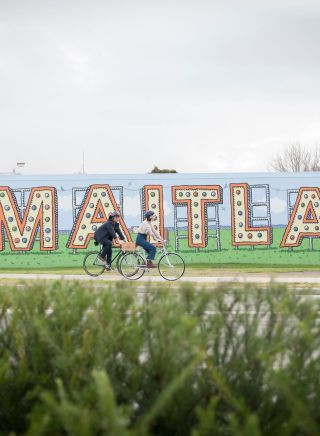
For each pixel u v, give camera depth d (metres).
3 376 2.77
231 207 21.78
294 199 21.86
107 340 2.96
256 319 3.10
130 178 21.62
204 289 3.32
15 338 3.15
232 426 2.22
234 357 2.95
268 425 2.64
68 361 2.85
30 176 21.55
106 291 3.43
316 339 2.84
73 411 2.12
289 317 3.01
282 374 2.53
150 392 2.79
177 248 21.62
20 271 20.72
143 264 16.45
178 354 2.63
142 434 2.09
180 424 2.69
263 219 21.80
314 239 21.83
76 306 3.17
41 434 2.19
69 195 21.58
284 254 21.77
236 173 21.81
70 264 21.45
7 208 21.52
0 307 3.31
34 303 3.27
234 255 21.73
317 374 2.70
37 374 2.97
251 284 3.32
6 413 2.89
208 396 2.78
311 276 18.20
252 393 2.84
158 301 3.35
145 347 2.98
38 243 21.47
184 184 21.72
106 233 16.70
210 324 3.06
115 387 2.84
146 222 16.23
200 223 21.69
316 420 2.53
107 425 2.02
